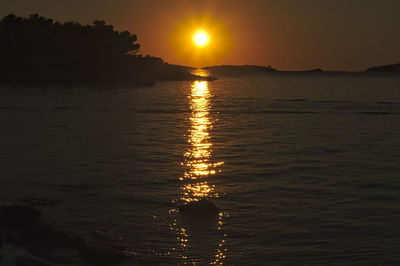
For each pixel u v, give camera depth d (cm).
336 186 2647
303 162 3381
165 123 5947
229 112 7462
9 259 1546
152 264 1584
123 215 2064
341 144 4288
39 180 2683
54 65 19962
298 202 2308
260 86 19362
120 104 8875
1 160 3300
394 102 9469
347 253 1698
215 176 2881
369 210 2184
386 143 4356
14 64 19350
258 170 3078
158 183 2669
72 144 4125
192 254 1673
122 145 4122
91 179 2733
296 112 7438
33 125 5559
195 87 17900
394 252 1700
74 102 9250
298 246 1753
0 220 1839
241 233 1869
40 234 1730
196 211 2120
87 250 1616
